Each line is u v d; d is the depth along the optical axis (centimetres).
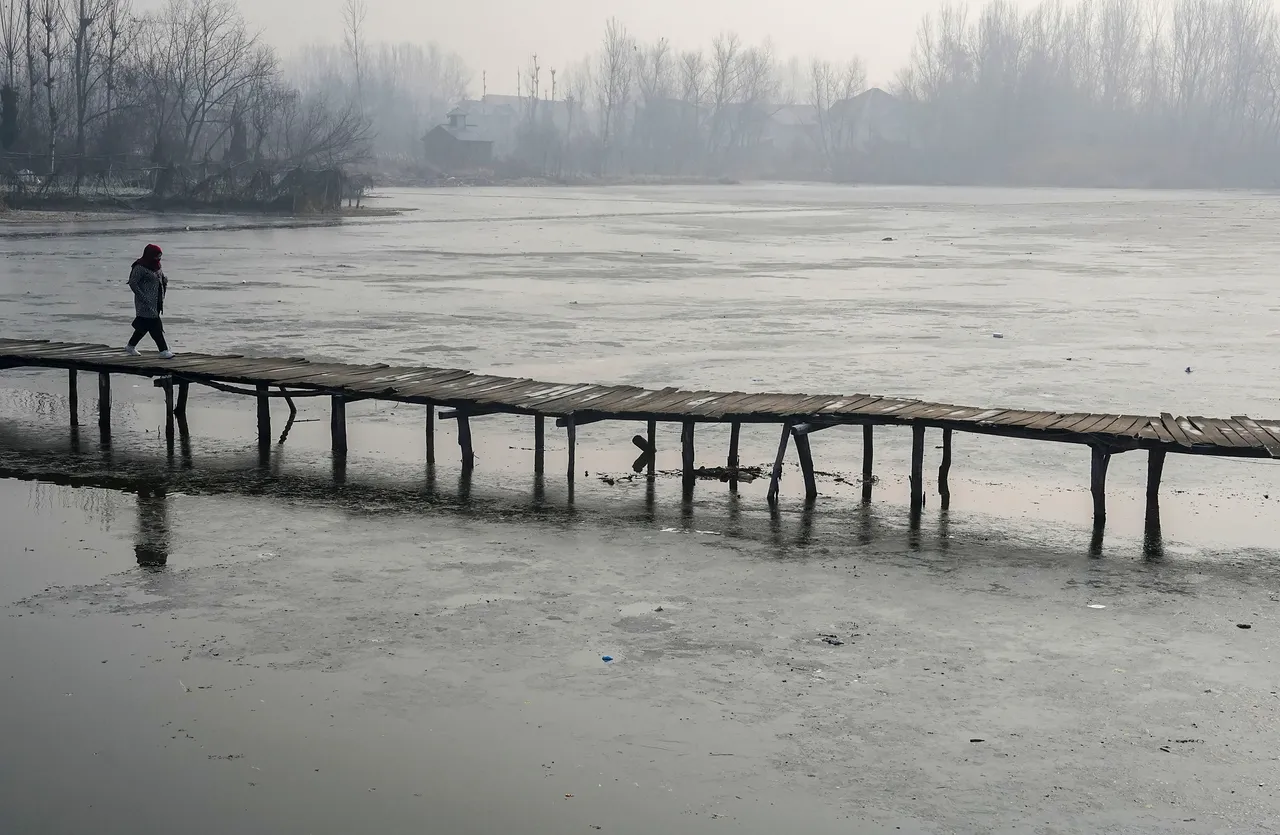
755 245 4656
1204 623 891
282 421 1557
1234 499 1226
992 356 2073
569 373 1859
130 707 736
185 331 2236
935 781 661
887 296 2956
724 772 668
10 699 744
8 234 4512
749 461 1370
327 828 610
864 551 1053
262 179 6347
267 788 647
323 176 6456
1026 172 14762
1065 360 2039
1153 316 2614
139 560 1002
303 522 1117
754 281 3281
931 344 2198
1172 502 1215
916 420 1195
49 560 999
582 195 10438
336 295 2831
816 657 822
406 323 2383
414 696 755
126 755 680
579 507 1180
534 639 846
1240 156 14325
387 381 1409
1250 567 1017
